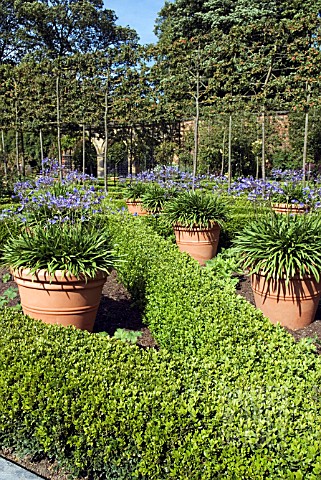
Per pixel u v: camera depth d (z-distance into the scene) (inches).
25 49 1357.0
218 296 146.1
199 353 117.1
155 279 176.7
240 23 940.6
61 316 149.6
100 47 1433.3
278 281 173.3
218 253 287.3
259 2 965.8
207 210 269.3
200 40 484.4
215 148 843.4
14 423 100.5
